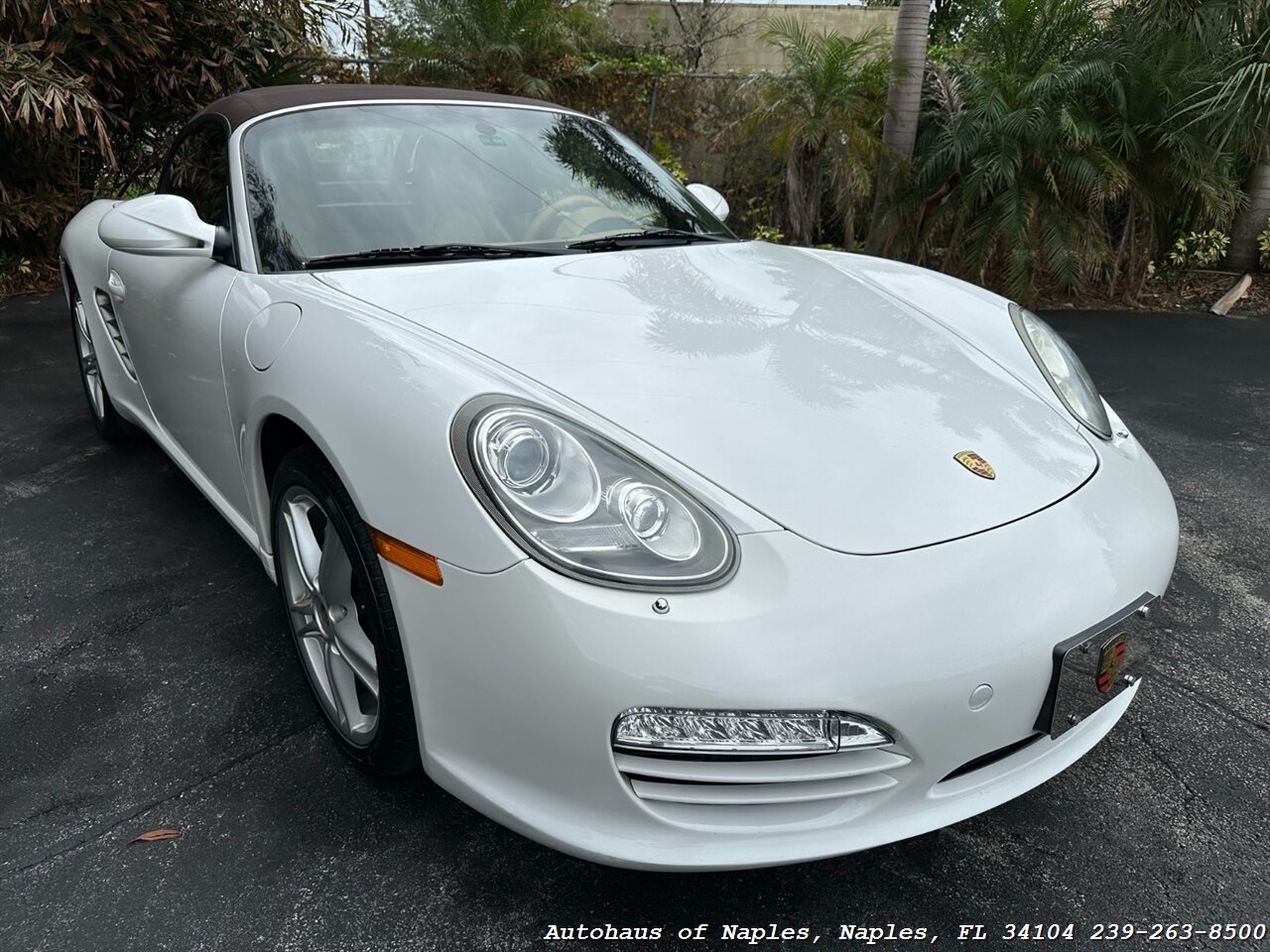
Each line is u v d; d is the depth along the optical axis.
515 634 1.23
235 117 2.32
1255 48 6.39
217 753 1.79
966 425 1.59
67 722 1.86
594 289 1.87
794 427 1.46
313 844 1.57
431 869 1.53
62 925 1.40
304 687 2.00
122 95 6.32
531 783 1.30
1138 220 6.70
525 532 1.24
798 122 6.52
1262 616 2.42
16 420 3.63
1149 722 1.98
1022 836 1.66
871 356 1.75
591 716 1.21
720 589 1.23
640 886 1.52
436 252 2.04
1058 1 6.24
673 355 1.61
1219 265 7.74
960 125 6.27
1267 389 4.63
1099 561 1.43
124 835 1.58
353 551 1.45
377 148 2.25
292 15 7.00
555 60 8.51
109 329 2.93
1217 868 1.59
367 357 1.51
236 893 1.47
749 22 11.64
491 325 1.64
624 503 1.27
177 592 2.38
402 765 1.56
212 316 1.98
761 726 1.21
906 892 1.53
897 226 6.56
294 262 1.97
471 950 1.38
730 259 2.22
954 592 1.29
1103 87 6.23
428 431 1.34
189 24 6.35
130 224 2.10
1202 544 2.85
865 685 1.22
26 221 6.03
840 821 1.32
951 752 1.31
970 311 2.11
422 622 1.33
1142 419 4.11
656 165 2.76
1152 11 6.58
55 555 2.56
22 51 5.27
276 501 1.78
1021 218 6.05
